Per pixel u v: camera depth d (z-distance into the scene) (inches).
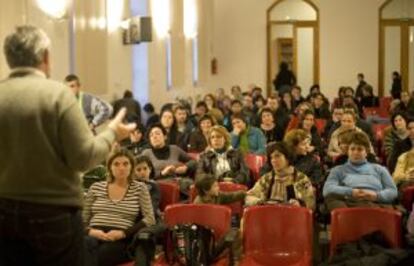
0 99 79.7
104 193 173.2
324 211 197.3
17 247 80.8
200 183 188.4
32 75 80.9
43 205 78.9
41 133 78.7
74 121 79.0
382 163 290.5
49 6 239.9
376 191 198.7
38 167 79.0
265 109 332.5
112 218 170.1
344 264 151.8
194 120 348.5
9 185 79.4
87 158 78.9
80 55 281.0
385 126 350.0
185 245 158.7
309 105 408.5
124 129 85.2
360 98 574.9
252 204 189.3
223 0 683.4
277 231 162.4
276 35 682.2
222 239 160.4
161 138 250.4
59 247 80.2
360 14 671.8
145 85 397.7
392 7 670.5
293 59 681.6
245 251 162.7
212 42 678.5
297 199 190.5
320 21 675.4
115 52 339.3
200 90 609.0
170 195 197.5
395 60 674.8
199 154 263.7
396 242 156.8
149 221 170.1
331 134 326.3
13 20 212.7
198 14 593.0
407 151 247.0
